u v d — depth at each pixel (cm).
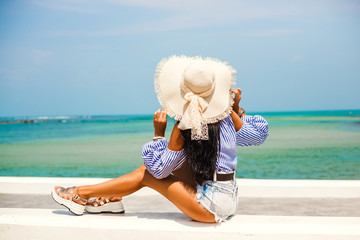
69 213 276
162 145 241
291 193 414
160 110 245
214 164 233
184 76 228
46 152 2275
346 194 407
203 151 230
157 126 245
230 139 239
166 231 231
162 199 420
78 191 260
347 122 6209
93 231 237
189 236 230
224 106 233
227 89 239
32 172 1383
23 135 4334
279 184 418
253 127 258
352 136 3019
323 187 409
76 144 2905
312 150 1998
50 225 241
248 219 254
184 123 222
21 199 404
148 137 3609
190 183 263
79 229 238
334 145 2256
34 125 7506
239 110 267
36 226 242
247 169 1322
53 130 5438
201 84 224
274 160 1606
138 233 234
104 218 254
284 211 354
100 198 274
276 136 3219
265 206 375
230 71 245
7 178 451
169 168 235
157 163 235
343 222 247
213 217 239
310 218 258
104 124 7594
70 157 1934
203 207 238
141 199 418
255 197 416
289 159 1627
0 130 5600
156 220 250
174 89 239
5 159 1867
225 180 239
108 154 2070
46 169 1465
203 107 226
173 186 243
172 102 239
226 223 240
